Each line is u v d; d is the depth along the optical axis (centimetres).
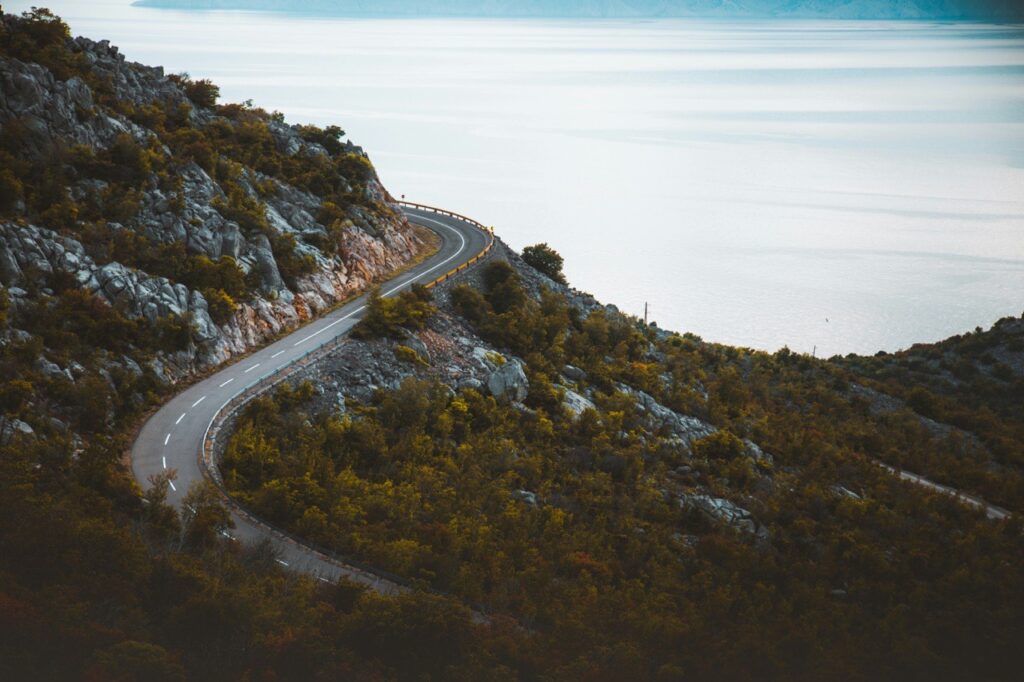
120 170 10381
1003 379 18412
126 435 7969
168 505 6831
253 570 6197
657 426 11019
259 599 5628
